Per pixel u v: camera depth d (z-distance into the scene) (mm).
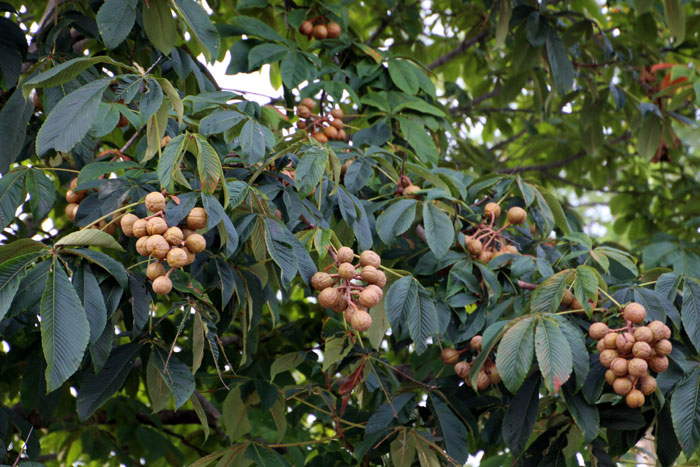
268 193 2426
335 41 3645
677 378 2311
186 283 2246
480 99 5648
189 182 2311
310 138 2535
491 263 2777
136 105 2729
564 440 2658
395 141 3586
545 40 3891
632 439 2615
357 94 3781
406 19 4938
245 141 2354
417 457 2777
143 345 2449
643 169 6160
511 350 2277
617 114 5582
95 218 2336
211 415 4262
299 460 3654
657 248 4434
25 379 2947
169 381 2281
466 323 2791
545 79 4652
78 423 4082
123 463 4062
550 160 6121
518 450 2465
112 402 4004
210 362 3400
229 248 2090
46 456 4594
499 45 3844
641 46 5117
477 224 2992
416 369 3809
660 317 2430
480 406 2891
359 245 2549
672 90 4152
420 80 3613
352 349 2729
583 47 4629
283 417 3262
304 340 3947
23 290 1903
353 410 3084
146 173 2500
